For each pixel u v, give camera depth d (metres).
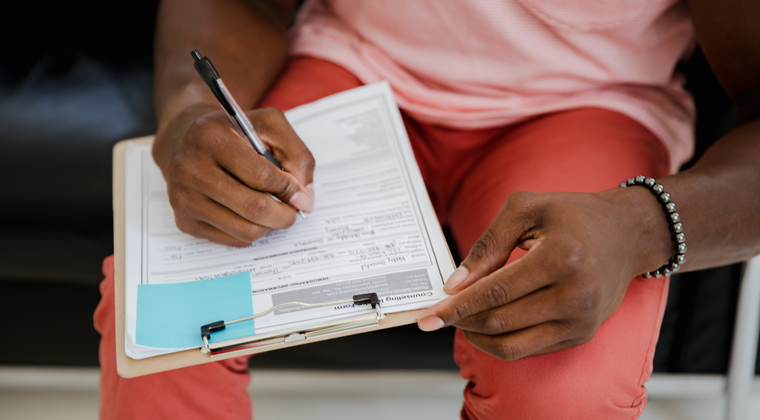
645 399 0.51
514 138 0.68
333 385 0.91
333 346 0.87
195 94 0.60
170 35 0.72
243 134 0.48
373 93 0.63
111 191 0.84
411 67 0.72
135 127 0.87
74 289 0.90
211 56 0.67
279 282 0.49
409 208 0.53
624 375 0.49
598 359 0.49
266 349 0.45
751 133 0.54
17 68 0.93
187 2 0.74
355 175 0.57
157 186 0.58
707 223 0.48
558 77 0.67
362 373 0.91
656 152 0.64
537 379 0.49
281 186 0.48
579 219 0.43
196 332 0.46
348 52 0.76
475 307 0.42
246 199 0.48
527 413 0.49
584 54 0.64
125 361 0.46
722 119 0.75
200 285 0.49
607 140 0.63
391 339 0.86
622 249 0.44
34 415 0.90
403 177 0.56
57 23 0.99
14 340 0.92
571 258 0.41
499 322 0.42
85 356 0.94
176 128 0.55
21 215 0.85
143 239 0.53
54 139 0.85
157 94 0.66
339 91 0.73
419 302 0.46
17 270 0.88
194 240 0.53
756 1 0.52
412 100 0.73
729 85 0.59
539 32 0.63
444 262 0.49
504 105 0.70
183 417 0.58
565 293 0.41
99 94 0.90
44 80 0.91
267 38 0.73
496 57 0.66
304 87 0.73
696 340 0.82
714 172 0.50
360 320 0.45
